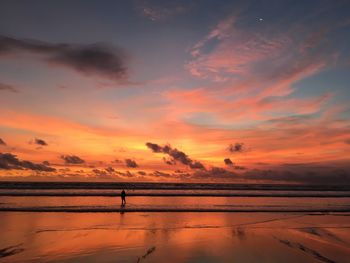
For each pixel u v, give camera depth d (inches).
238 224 930.1
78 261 566.9
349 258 602.5
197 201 1557.6
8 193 1808.6
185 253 620.1
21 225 865.5
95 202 1427.2
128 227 861.8
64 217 1005.8
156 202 1477.6
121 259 579.2
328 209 1294.3
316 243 711.1
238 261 573.0
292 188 3100.4
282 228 877.8
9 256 591.2
